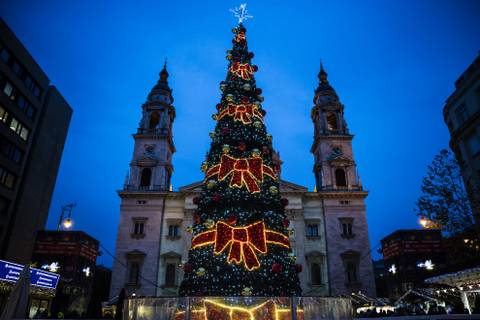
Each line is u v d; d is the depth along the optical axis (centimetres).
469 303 2406
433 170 2467
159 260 5278
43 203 4938
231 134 1880
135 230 5500
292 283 1567
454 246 2344
